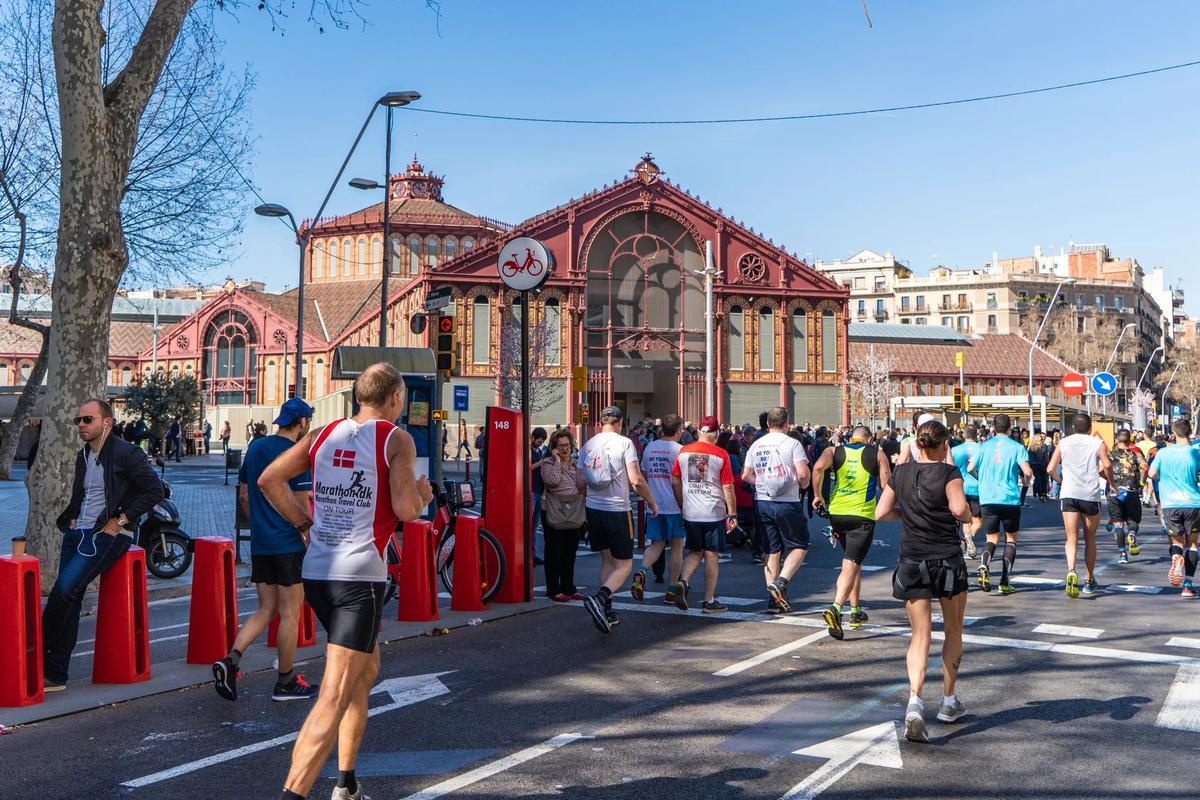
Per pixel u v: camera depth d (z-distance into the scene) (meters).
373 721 5.99
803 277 53.44
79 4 10.60
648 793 4.70
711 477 9.88
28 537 10.77
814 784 4.81
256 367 64.88
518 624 9.26
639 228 51.34
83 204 10.79
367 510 4.29
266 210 29.02
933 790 4.74
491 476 10.36
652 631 8.88
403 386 4.55
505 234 48.84
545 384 48.41
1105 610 10.00
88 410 6.91
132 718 6.14
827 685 6.82
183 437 52.69
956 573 5.73
